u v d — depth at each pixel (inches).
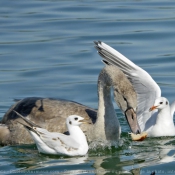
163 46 839.1
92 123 550.3
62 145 512.1
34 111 565.6
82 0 1067.3
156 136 587.5
